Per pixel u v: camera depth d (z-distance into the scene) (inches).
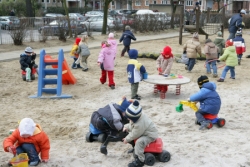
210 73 505.7
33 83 457.1
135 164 207.8
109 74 420.5
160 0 2709.2
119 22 1121.4
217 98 275.1
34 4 1785.2
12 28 772.0
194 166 210.1
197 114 279.9
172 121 298.7
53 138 269.0
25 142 208.2
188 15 1075.3
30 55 468.8
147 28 1149.1
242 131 271.0
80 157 227.3
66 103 368.5
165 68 394.6
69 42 865.5
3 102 372.2
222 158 219.9
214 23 1000.2
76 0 2576.3
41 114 330.3
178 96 385.1
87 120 309.9
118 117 243.4
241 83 447.5
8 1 1772.9
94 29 1167.6
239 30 686.5
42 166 211.3
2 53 686.5
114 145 248.2
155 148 212.2
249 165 211.2
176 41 951.0
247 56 671.1
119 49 773.3
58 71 397.4
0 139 265.9
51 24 864.3
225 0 2527.1
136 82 360.5
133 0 2561.5
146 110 332.8
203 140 251.1
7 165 214.8
